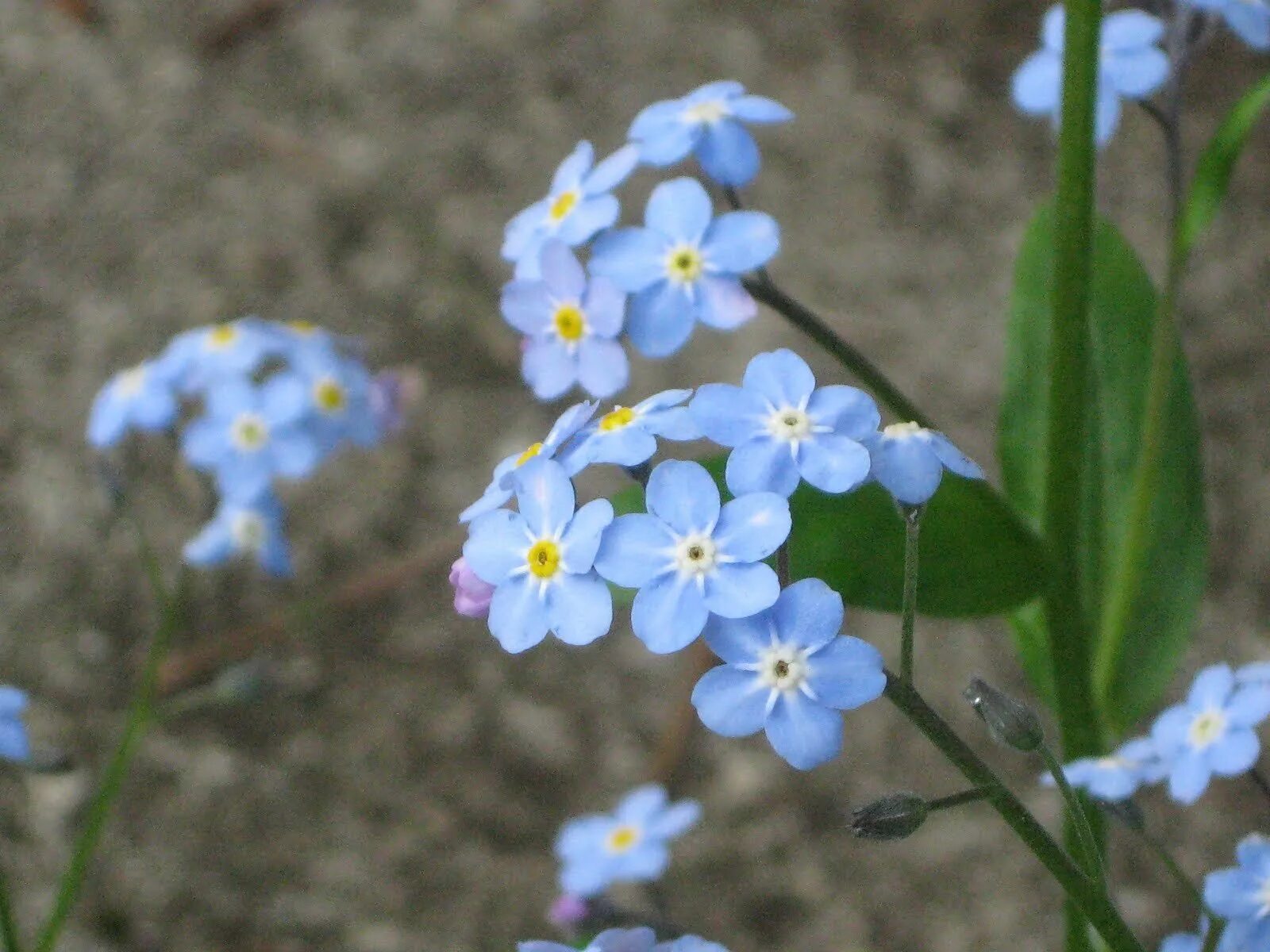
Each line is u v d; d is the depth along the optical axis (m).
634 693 0.30
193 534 0.30
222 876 0.28
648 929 0.15
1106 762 0.17
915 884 0.28
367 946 0.28
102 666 0.30
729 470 0.14
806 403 0.15
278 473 0.23
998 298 0.35
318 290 0.34
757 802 0.29
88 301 0.34
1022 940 0.28
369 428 0.24
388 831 0.29
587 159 0.17
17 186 0.35
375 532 0.32
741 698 0.14
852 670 0.14
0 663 0.29
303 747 0.29
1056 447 0.17
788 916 0.28
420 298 0.34
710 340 0.34
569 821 0.29
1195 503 0.19
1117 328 0.19
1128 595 0.19
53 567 0.30
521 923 0.28
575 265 0.16
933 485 0.14
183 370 0.24
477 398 0.33
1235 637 0.30
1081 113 0.17
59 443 0.32
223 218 0.35
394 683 0.30
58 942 0.27
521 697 0.30
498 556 0.15
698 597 0.14
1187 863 0.28
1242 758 0.16
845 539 0.17
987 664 0.30
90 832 0.20
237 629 0.30
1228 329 0.35
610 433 0.15
